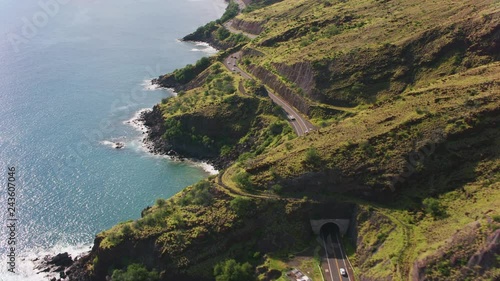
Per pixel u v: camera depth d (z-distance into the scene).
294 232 122.06
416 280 93.50
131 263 122.69
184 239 121.50
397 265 99.62
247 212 124.06
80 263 131.38
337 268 112.19
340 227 124.12
